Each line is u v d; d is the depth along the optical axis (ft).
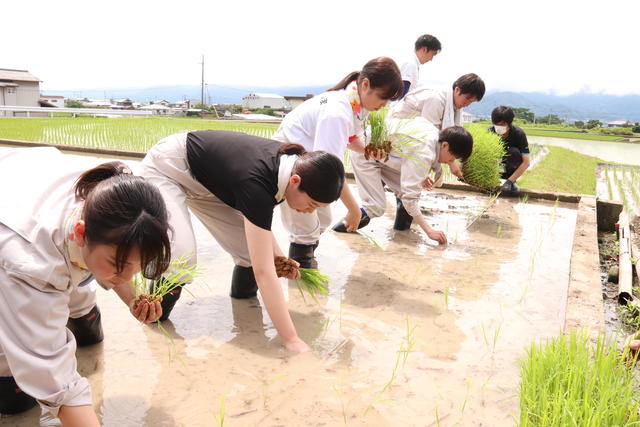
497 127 22.88
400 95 11.37
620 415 6.12
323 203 8.06
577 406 6.16
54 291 5.54
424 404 7.60
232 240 10.65
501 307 11.27
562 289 12.46
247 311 10.65
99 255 5.01
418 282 12.59
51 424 6.85
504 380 8.34
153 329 9.63
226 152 8.95
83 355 8.61
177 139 9.72
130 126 55.16
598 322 9.62
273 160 8.46
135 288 7.71
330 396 7.72
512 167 23.47
